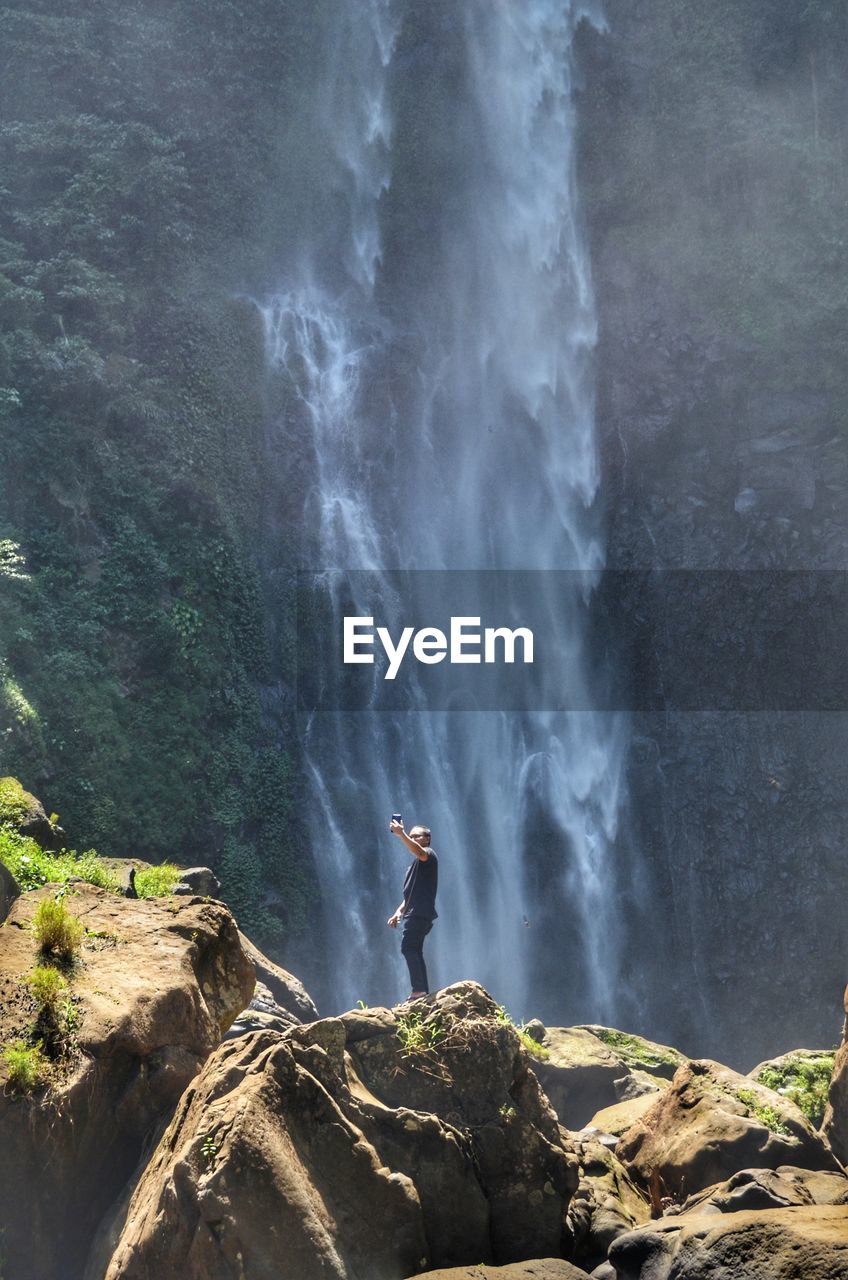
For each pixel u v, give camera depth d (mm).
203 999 9008
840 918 33938
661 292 36500
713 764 35438
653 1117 9062
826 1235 5363
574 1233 6996
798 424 34906
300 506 34594
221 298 34062
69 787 24562
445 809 35125
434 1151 6680
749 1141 8062
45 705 24875
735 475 35688
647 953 35125
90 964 8562
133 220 31875
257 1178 5859
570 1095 12219
